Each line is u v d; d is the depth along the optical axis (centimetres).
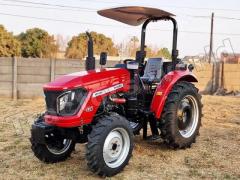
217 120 847
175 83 584
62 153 518
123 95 518
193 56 1841
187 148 587
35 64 1240
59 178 454
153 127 576
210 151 573
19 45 2798
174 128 550
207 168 495
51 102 462
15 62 1221
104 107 477
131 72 535
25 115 905
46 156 500
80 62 1280
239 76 1669
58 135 492
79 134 487
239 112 973
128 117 547
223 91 1642
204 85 1639
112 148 459
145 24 604
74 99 450
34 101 1172
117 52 2795
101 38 2850
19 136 669
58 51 3144
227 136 676
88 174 468
